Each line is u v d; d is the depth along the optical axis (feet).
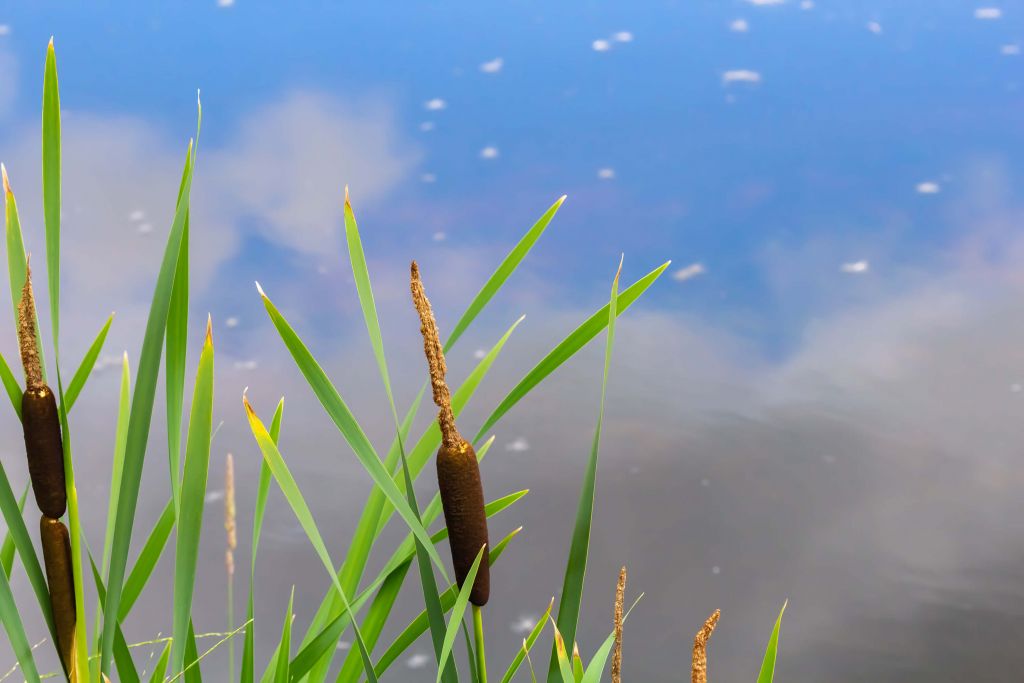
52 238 7.95
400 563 8.54
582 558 8.13
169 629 25.77
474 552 7.83
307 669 8.53
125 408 8.50
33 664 8.09
